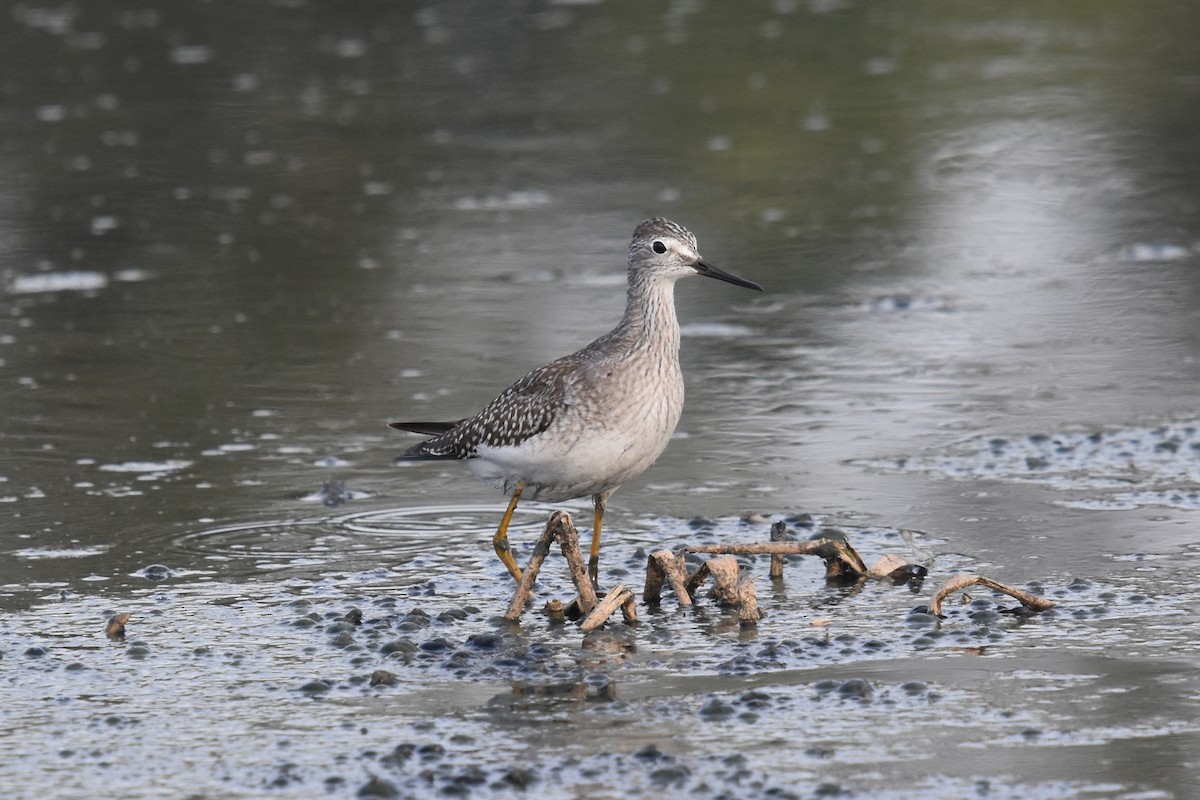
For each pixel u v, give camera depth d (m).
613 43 31.41
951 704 8.56
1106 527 11.53
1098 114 25.88
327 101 28.25
